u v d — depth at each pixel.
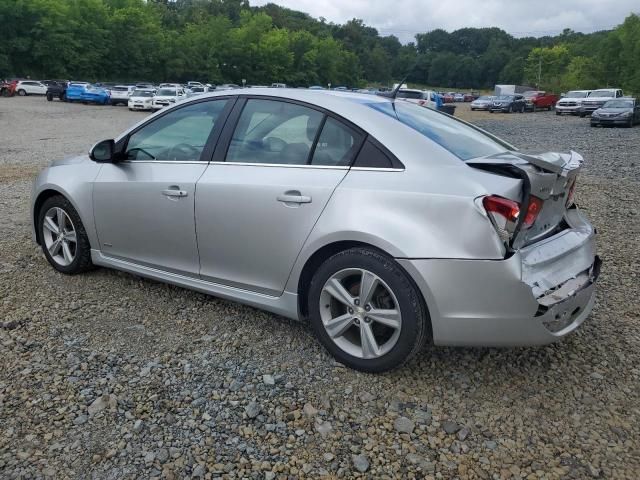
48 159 12.52
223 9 133.38
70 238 4.47
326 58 111.12
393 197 2.92
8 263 4.82
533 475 2.40
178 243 3.78
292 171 3.28
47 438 2.55
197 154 3.73
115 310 3.92
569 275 2.98
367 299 3.02
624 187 9.43
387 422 2.74
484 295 2.74
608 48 74.56
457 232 2.75
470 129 3.72
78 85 43.03
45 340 3.45
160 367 3.18
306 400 2.90
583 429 2.71
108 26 75.62
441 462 2.47
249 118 3.58
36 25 67.00
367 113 3.22
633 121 27.33
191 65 87.06
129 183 3.96
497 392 3.02
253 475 2.36
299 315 3.36
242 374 3.13
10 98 46.34
